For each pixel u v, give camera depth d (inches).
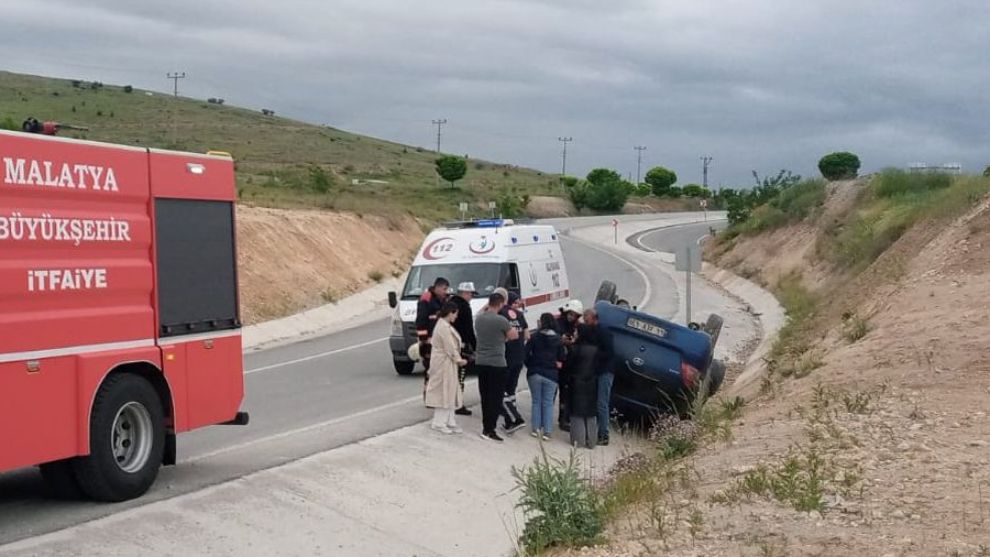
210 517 370.3
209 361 431.5
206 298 431.2
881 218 1154.7
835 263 1203.9
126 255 387.2
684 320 1194.0
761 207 1907.0
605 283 774.5
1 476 430.9
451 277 801.6
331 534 385.4
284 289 1242.6
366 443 503.5
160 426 400.8
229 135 5054.1
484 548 403.5
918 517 322.7
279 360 894.4
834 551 295.0
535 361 589.6
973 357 542.0
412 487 457.7
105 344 374.9
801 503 345.1
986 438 413.4
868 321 725.3
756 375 784.9
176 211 414.6
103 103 5241.1
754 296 1417.3
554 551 338.0
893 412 469.1
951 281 721.6
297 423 579.2
